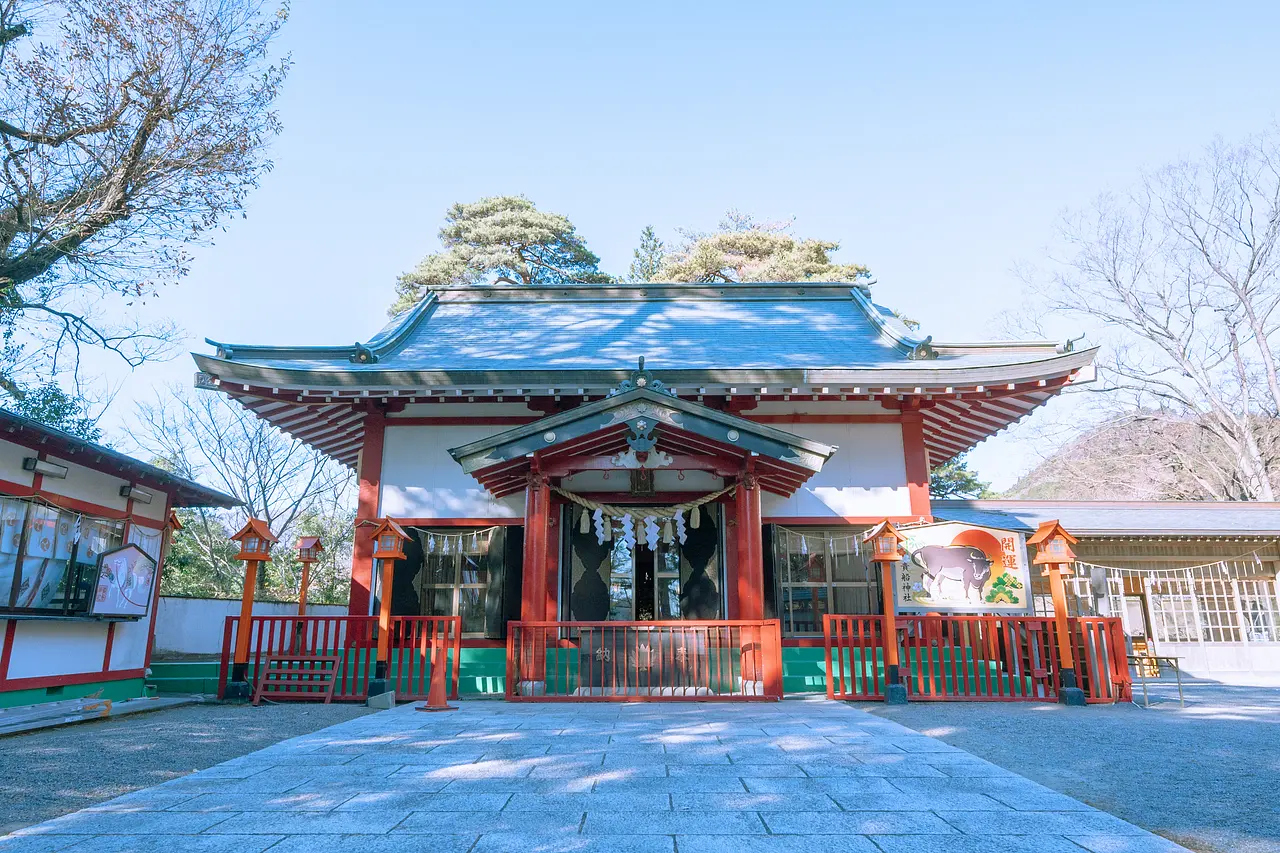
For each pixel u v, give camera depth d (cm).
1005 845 351
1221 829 380
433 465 1205
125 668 1030
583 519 1080
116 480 1004
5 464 812
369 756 562
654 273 3759
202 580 2358
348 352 1250
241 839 363
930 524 1024
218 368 1088
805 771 502
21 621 841
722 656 1080
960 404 1243
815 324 1486
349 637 1016
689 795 440
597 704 883
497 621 1132
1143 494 2986
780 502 1184
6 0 1359
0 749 631
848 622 976
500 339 1401
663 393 962
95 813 412
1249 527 1706
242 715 842
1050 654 939
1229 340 2781
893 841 356
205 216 1577
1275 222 2648
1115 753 579
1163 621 1727
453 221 3478
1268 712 826
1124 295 2911
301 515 2702
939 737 651
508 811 409
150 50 1434
